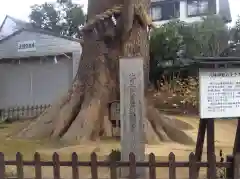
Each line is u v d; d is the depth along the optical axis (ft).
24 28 80.53
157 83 79.20
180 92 73.10
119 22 38.14
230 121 58.13
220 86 20.29
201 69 20.21
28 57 80.53
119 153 27.63
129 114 22.72
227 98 20.33
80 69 42.34
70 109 40.57
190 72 76.64
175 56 78.95
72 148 34.32
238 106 20.42
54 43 78.23
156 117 39.91
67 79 77.92
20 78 81.76
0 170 20.63
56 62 78.48
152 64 81.10
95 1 40.83
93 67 40.98
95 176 19.81
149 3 41.19
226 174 19.79
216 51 79.20
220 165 19.51
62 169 25.81
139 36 39.29
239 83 20.36
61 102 42.52
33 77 81.00
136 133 22.67
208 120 21.25
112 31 39.19
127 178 22.20
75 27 114.42
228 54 84.84
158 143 37.17
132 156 19.47
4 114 77.05
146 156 29.96
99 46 40.75
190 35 78.89
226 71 20.26
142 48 39.50
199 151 22.74
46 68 79.71
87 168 25.82
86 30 40.65
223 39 80.84
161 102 71.82
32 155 32.68
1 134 47.70
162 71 80.48
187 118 58.23
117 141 37.29
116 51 40.14
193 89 70.64
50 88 79.15
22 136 41.81
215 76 20.25
